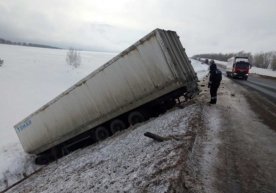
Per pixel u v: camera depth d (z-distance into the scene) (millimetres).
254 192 5348
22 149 17094
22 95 29969
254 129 9695
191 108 12258
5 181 13320
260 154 7289
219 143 7984
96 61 88562
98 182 7043
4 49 95375
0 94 28859
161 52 11445
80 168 9422
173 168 5996
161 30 11844
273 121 11039
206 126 9672
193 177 5809
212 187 5457
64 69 55719
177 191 5172
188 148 7133
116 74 12695
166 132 9242
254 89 22641
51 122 15242
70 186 7773
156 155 7211
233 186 5543
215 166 6414
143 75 12094
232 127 9781
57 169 11164
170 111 12797
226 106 13688
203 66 67438
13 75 40906
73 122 14523
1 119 21641
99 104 13484
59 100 14602
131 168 7070
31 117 15883
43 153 16641
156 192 5285
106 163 8484
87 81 13508
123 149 9289
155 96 12055
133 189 5797
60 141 15281
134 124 12953
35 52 96750
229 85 24781
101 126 14016
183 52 13891
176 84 11484
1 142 17625
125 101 12758
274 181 5805
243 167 6430
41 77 43188
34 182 10750
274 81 35312
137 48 11969
